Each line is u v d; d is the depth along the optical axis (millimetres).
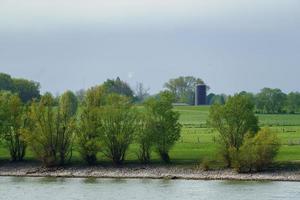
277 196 197875
